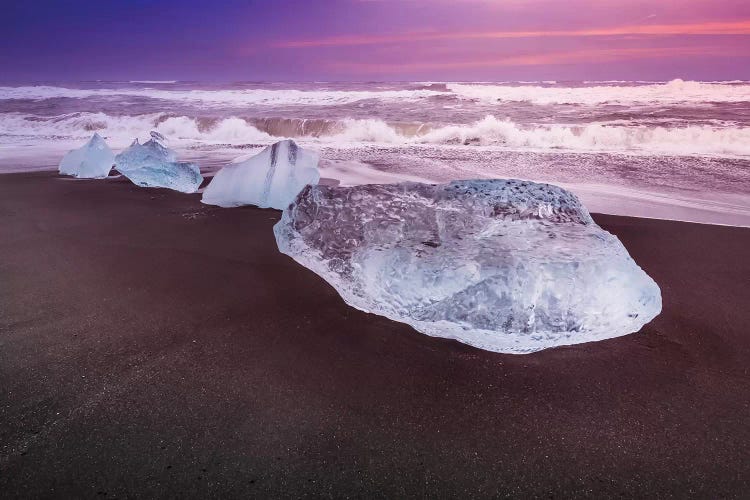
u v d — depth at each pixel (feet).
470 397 5.70
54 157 22.48
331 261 8.51
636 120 27.40
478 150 23.04
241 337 6.88
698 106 31.53
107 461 4.64
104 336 6.84
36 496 4.23
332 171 18.52
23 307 7.61
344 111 35.09
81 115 35.63
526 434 5.12
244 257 9.72
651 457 4.81
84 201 14.25
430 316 6.85
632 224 12.08
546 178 17.08
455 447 4.93
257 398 5.60
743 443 4.97
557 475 4.60
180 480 4.44
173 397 5.58
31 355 6.35
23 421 5.15
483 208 8.39
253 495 4.31
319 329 7.11
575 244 7.27
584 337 6.70
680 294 8.26
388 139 28.27
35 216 12.62
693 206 13.53
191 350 6.54
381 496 4.34
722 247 10.37
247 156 22.11
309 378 5.99
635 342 6.82
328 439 5.00
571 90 41.34
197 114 34.81
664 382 5.96
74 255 9.82
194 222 12.14
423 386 5.89
